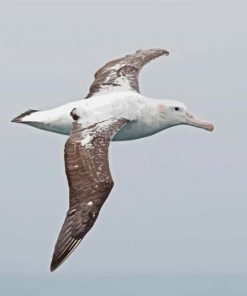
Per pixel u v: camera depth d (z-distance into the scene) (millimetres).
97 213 13742
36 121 16188
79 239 13398
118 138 17016
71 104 16391
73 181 14227
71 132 15484
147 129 17125
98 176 14219
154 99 17359
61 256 13219
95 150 14820
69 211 13789
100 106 16344
